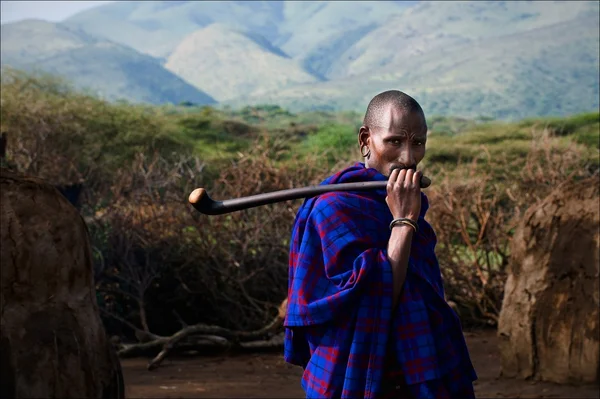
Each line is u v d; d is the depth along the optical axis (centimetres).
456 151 2439
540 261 721
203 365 841
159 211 1012
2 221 345
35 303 346
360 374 268
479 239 1055
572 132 2956
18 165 1265
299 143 2973
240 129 3064
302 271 279
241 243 1000
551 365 711
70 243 359
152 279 967
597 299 695
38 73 2522
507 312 741
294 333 288
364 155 298
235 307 1009
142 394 681
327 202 280
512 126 3170
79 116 2205
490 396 667
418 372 270
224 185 1128
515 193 1162
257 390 703
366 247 276
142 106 2558
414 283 280
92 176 1327
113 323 988
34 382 337
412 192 278
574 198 720
